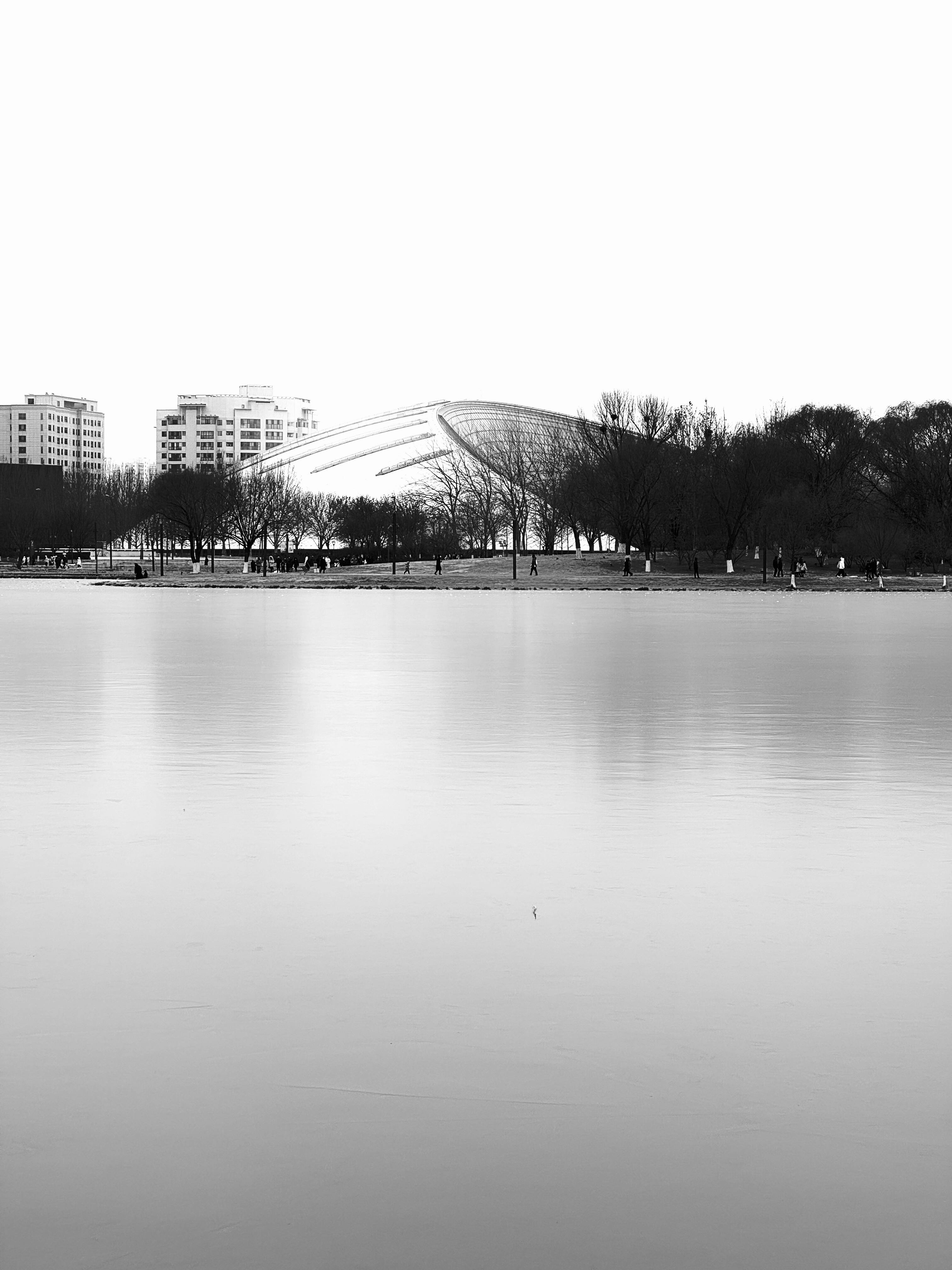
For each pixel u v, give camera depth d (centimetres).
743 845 836
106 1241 363
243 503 10012
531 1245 361
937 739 1312
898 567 8969
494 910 682
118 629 3325
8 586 7938
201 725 1420
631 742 1289
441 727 1407
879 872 766
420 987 559
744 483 8212
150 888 727
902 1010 532
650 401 9738
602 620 3912
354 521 11256
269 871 767
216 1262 354
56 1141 418
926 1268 351
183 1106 442
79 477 14938
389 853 813
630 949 614
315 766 1144
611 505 8669
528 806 963
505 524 10750
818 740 1309
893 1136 421
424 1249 360
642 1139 420
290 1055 484
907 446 9312
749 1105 443
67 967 586
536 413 15150
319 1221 373
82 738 1319
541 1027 512
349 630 3272
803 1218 374
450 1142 418
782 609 4781
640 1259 355
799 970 584
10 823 903
